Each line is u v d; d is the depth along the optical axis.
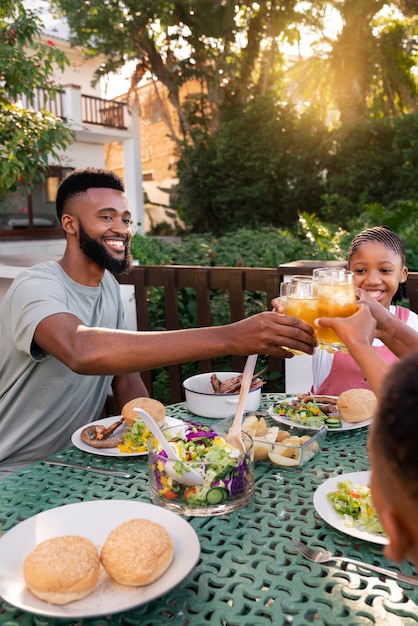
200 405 1.88
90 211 2.06
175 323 3.45
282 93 18.16
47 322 1.69
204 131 18.12
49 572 0.92
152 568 0.96
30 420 2.02
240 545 1.15
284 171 16.86
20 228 14.03
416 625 0.91
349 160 16.53
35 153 5.66
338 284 1.31
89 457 1.62
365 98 18.00
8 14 5.76
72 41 15.59
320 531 1.20
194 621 0.93
